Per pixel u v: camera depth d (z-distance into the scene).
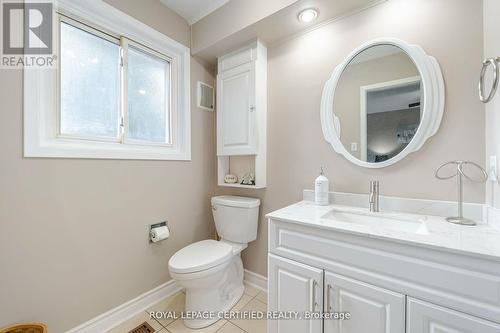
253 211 1.64
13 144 1.00
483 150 0.97
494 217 0.87
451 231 0.83
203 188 1.96
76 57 1.27
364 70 1.28
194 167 1.88
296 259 1.00
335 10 1.31
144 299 1.51
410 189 1.14
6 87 0.98
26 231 1.04
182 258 1.33
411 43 1.14
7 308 0.99
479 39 0.98
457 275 0.67
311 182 1.48
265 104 1.69
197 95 1.89
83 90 1.30
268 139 1.70
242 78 1.69
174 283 1.70
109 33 1.41
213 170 2.05
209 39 1.70
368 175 1.27
